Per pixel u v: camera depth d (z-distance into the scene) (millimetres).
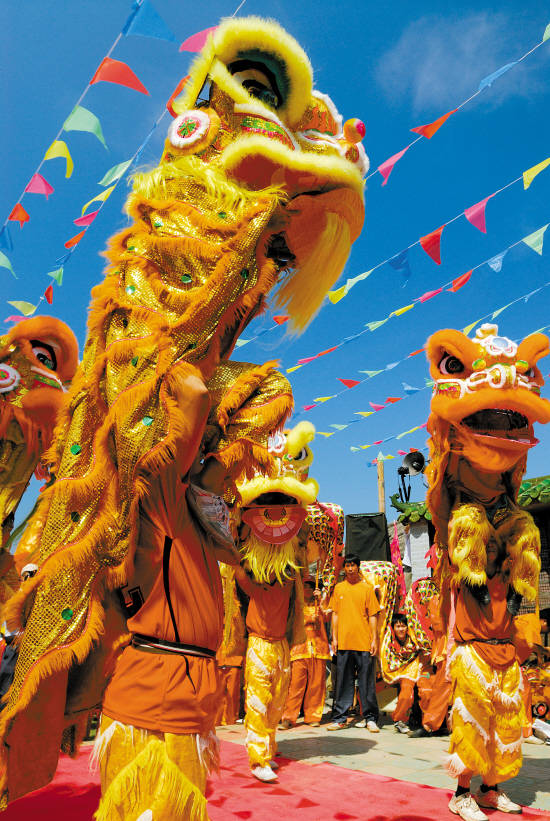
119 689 1588
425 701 6125
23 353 3465
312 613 7020
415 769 4609
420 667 6270
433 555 4148
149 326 1640
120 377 1607
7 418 3381
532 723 5871
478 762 3381
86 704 1684
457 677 3537
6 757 1475
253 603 4660
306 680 6977
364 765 4766
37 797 3463
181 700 1570
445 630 3846
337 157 1960
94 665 1661
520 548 3607
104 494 1567
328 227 2084
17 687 1472
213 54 2023
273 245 2055
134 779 1475
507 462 3559
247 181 1936
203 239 1751
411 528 9188
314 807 3566
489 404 3492
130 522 1545
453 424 3619
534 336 3723
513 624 3668
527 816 3428
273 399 1909
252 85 2043
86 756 4410
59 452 1711
